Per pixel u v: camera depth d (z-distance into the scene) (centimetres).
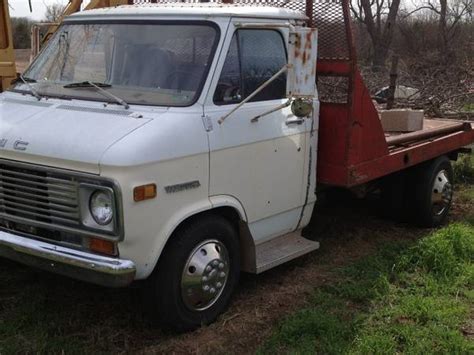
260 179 467
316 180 536
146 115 405
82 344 414
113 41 468
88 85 451
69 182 381
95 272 375
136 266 383
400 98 1113
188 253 417
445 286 520
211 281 435
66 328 432
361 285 512
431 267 559
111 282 372
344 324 448
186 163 402
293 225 523
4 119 432
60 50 496
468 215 733
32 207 401
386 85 1268
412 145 632
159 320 423
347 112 511
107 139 379
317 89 529
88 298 475
